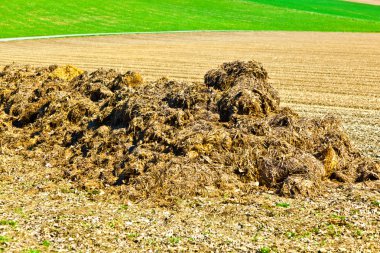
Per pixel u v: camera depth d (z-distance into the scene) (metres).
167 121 15.64
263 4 105.12
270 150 14.17
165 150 14.45
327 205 12.38
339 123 15.95
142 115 15.99
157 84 18.61
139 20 81.69
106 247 10.18
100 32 71.31
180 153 14.18
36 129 18.36
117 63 42.28
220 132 14.58
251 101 15.93
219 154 14.14
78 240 10.45
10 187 13.70
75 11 82.62
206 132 14.55
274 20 90.81
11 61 41.50
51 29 70.38
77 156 15.66
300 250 10.05
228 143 14.33
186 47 57.44
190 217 11.76
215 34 73.94
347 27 87.94
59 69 22.64
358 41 68.44
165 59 45.97
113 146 15.35
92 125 17.22
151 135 15.05
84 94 19.56
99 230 10.95
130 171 13.80
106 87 19.77
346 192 13.17
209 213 11.97
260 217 11.70
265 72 18.45
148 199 12.73
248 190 13.25
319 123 15.62
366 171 14.22
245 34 75.44
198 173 13.38
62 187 13.74
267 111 16.27
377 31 84.44
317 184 13.27
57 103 18.81
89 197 13.03
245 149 14.17
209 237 10.67
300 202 12.59
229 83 17.84
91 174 14.35
